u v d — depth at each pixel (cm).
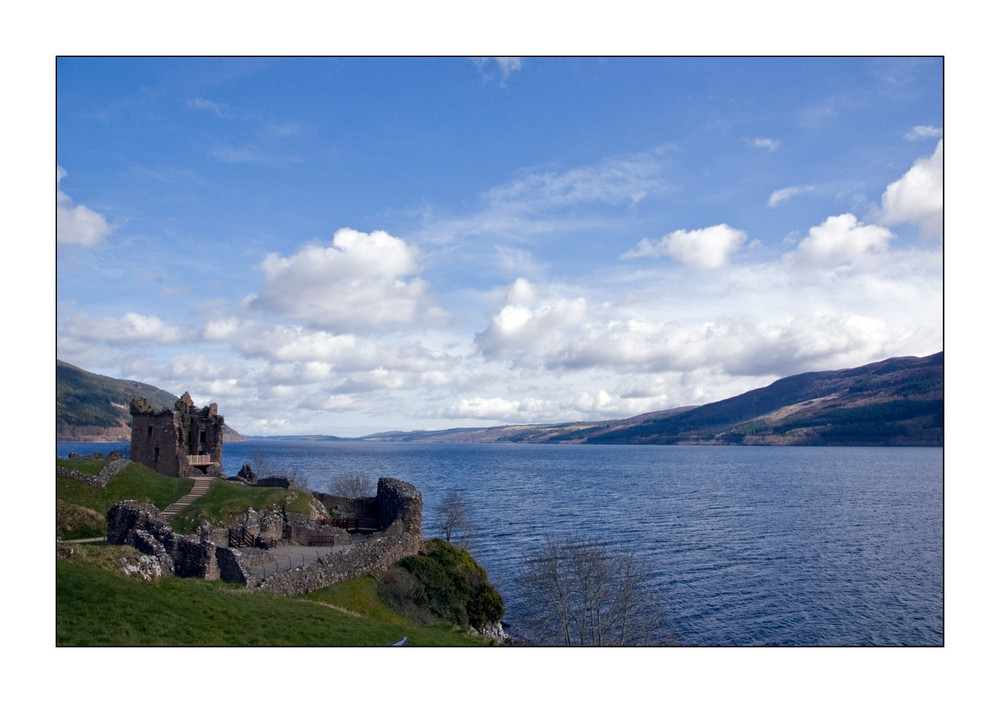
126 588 2848
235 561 3647
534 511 12812
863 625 5931
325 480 18662
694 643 5338
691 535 10212
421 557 5266
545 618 5544
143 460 7875
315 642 2916
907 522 11938
